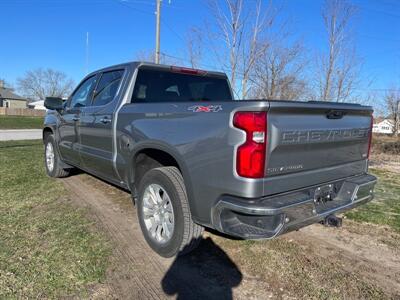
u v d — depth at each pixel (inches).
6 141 543.5
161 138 121.3
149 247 135.6
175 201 118.8
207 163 104.4
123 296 103.7
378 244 146.3
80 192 208.4
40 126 1162.0
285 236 150.5
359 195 129.9
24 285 106.6
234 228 99.9
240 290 108.8
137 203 140.5
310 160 111.0
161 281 112.5
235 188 97.0
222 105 102.3
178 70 170.6
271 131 95.7
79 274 113.7
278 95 531.2
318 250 137.9
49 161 248.1
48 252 127.9
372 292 109.5
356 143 134.9
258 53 477.4
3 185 219.9
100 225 155.9
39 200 189.9
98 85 181.5
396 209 194.2
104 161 162.1
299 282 113.8
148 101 158.1
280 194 102.3
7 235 141.9
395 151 506.6
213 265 123.6
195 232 119.2
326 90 579.2
